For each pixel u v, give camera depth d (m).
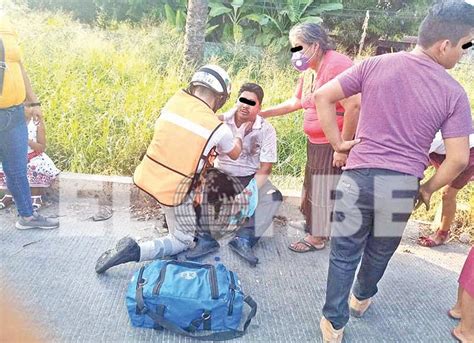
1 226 3.04
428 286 2.79
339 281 2.00
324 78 2.51
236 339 2.17
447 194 3.10
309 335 2.24
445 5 1.75
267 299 2.51
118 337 2.10
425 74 1.77
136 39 5.72
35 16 5.68
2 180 3.23
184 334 2.13
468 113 1.79
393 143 1.84
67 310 2.24
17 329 1.67
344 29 7.75
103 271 2.58
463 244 3.41
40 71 4.65
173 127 2.37
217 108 2.53
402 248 3.26
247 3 7.26
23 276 2.48
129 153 4.06
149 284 2.17
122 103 4.45
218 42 7.15
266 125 2.89
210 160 2.53
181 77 5.10
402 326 2.37
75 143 4.02
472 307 2.19
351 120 2.42
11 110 2.64
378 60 1.87
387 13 7.81
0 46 2.52
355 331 2.30
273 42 6.77
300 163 4.30
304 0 7.20
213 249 2.89
